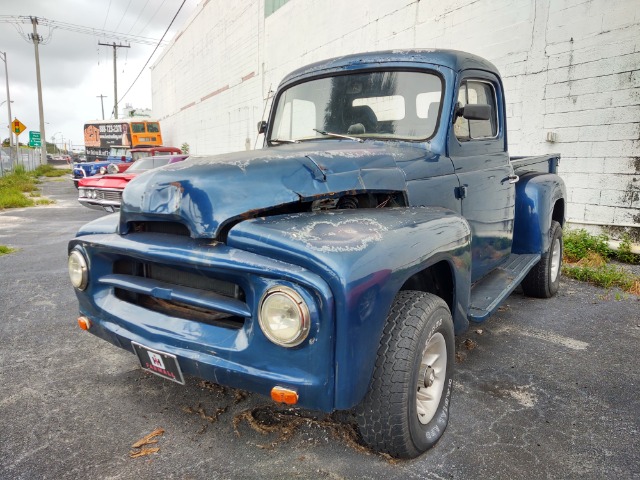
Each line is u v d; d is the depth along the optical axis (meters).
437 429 2.39
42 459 2.26
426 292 2.43
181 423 2.56
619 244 6.39
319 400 1.84
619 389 3.00
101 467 2.21
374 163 2.64
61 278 5.52
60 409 2.70
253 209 2.14
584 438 2.48
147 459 2.26
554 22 7.10
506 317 4.29
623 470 2.24
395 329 2.08
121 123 27.56
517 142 7.82
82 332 3.87
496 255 3.77
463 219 2.66
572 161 7.07
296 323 1.79
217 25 24.09
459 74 3.13
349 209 2.46
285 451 2.32
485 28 8.23
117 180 10.48
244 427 2.52
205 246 2.05
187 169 2.25
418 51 3.26
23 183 20.53
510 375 3.17
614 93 6.51
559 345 3.68
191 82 30.66
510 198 3.94
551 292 4.79
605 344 3.71
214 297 2.07
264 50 18.03
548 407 2.78
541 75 7.35
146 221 2.32
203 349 2.04
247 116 20.50
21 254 6.95
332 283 1.78
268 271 1.84
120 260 2.44
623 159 6.50
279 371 1.88
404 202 2.70
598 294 5.00
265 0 17.53
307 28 14.48
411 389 2.08
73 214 11.84
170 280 2.27
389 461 2.25
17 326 4.00
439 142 3.03
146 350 2.20
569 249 6.36
